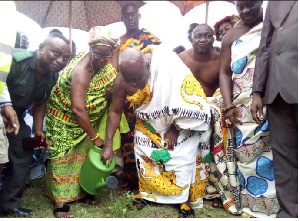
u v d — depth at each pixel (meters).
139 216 2.81
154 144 2.90
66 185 2.96
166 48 2.86
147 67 2.72
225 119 3.02
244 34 3.03
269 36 2.69
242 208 3.00
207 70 3.49
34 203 3.09
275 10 2.60
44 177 3.89
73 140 2.94
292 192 2.47
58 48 2.62
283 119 2.49
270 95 2.53
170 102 2.71
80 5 5.80
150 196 2.97
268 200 2.84
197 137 2.95
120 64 2.60
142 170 2.96
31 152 2.92
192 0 5.56
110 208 2.79
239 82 2.97
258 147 2.87
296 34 2.41
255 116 2.75
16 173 2.82
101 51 2.71
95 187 2.87
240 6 3.02
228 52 3.13
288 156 2.48
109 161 2.84
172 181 2.90
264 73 2.69
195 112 2.72
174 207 2.98
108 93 2.95
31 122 3.66
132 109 3.46
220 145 3.04
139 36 3.87
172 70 2.74
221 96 3.23
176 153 2.86
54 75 2.89
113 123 2.87
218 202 3.16
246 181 2.96
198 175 3.07
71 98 2.78
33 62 2.68
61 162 2.92
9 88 2.70
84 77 2.78
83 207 3.00
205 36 3.34
